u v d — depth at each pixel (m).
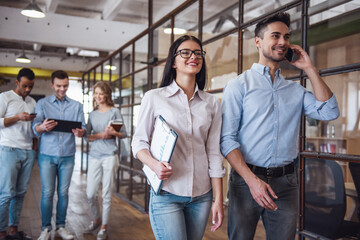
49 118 3.08
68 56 12.48
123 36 8.10
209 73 3.33
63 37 7.62
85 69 13.36
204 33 3.38
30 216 4.02
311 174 2.25
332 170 2.16
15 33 7.24
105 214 3.29
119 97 5.64
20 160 3.03
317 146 4.67
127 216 4.10
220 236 3.17
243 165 1.59
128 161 5.00
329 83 2.21
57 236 3.26
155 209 1.57
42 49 12.72
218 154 1.67
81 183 6.36
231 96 1.70
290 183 1.70
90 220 3.91
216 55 3.22
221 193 1.62
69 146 3.16
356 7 2.37
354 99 5.09
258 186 1.52
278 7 2.41
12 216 3.11
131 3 7.53
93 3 7.71
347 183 2.15
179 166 1.56
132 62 5.10
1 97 2.98
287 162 1.71
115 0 7.05
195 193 1.59
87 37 7.82
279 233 1.71
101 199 4.94
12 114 3.02
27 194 5.36
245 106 1.70
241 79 1.72
